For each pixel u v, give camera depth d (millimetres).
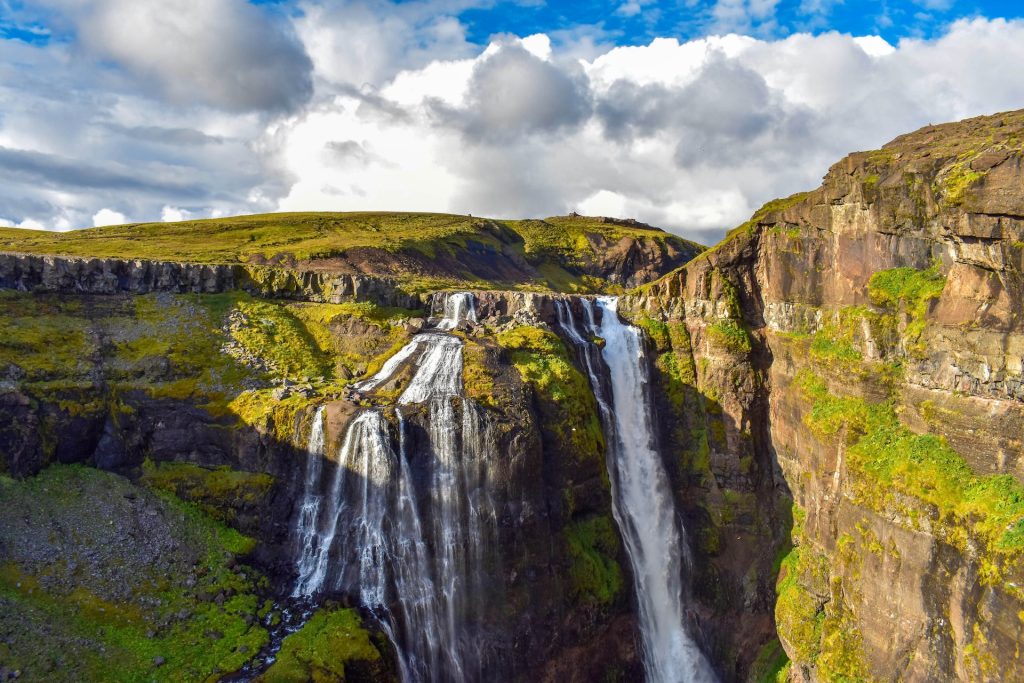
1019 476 42656
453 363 59094
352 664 41719
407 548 49250
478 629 49844
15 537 40844
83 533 43469
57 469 47031
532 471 53375
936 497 45562
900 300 55156
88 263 59312
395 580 48406
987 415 45125
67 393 49000
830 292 64062
